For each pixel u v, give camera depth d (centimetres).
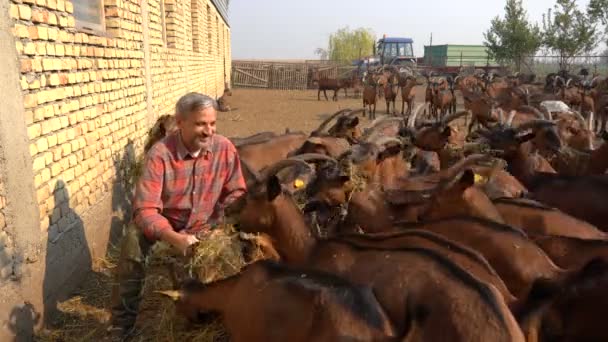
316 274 340
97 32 652
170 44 1209
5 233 431
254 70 4434
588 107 2025
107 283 568
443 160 764
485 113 1631
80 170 583
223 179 436
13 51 443
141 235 439
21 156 450
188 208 426
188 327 432
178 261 471
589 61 4225
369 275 360
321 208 523
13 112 441
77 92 581
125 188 749
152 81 948
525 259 400
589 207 571
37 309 470
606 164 749
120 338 454
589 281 336
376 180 589
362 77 3891
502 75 3716
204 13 1978
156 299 493
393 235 407
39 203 482
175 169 410
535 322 333
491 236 417
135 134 819
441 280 325
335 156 695
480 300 302
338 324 304
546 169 761
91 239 605
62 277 523
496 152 694
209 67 2184
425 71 4591
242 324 358
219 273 433
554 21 3941
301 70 4459
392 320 331
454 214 486
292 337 322
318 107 2744
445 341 297
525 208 498
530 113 1295
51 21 518
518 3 4247
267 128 1883
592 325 333
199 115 391
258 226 439
